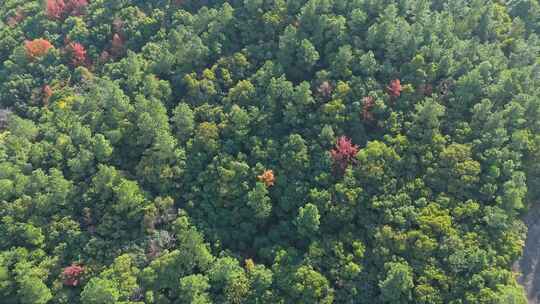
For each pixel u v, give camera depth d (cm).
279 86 8356
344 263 7444
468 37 9069
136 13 9800
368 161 7806
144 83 8725
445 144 7988
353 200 7650
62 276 7250
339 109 8231
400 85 8281
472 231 7412
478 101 8262
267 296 7238
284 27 9112
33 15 10588
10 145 8338
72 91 9169
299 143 8038
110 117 8456
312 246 7562
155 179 8056
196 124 8475
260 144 8219
